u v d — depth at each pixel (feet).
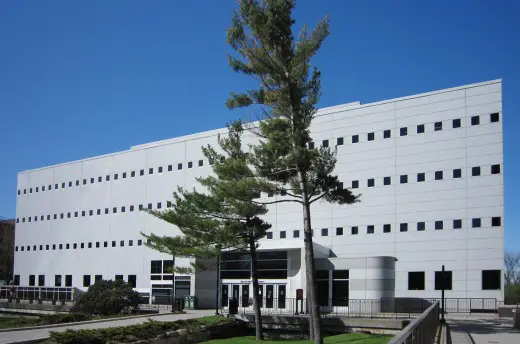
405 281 147.74
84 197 233.14
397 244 150.51
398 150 154.30
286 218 170.81
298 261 147.33
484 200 140.15
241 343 88.48
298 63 84.99
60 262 236.84
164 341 84.94
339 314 127.34
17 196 265.13
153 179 208.54
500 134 140.36
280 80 85.92
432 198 147.33
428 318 45.68
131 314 133.39
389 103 157.89
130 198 215.10
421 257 146.41
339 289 138.72
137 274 204.44
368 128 160.15
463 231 141.69
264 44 83.87
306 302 133.90
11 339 70.95
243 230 93.50
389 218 152.87
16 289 228.02
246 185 85.61
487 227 138.82
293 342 86.33
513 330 81.66
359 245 156.46
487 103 143.13
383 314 124.98
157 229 202.39
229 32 85.87
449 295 140.97
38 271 246.06
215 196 95.50
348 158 161.89
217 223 94.38
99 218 224.94
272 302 150.41
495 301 134.72
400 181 152.76
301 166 82.07
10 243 310.45
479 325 91.76
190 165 197.98
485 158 141.59
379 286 133.39
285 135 83.10
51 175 250.37
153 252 199.82
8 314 184.14
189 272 99.04
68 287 214.07
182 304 146.61
